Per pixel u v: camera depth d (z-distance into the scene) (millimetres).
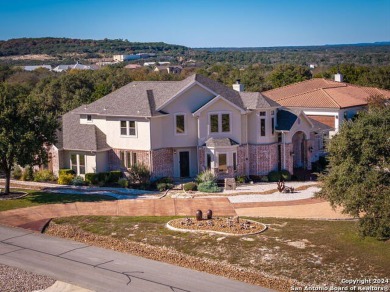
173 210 36656
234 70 129875
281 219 33406
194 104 47000
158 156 46438
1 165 41250
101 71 103625
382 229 25812
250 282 23625
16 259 27250
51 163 49250
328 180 28312
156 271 25266
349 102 58656
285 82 100562
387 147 27172
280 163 48969
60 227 32781
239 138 47312
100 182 46062
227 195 41312
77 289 23188
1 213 36281
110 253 28031
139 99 47312
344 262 24969
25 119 40625
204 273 24859
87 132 48281
